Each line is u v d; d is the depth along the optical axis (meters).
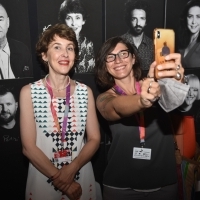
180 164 1.61
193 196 1.82
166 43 0.98
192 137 1.78
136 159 1.53
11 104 1.97
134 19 2.04
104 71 1.61
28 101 1.56
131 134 1.53
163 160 1.53
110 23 2.01
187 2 2.09
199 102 2.26
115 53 1.54
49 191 1.59
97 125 1.70
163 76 0.87
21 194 2.12
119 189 1.59
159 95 0.87
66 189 1.55
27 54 1.93
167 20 2.08
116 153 1.56
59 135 1.56
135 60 1.66
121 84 1.60
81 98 1.64
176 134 1.77
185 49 2.15
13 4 1.84
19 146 2.05
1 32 1.85
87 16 1.97
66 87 1.63
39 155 1.52
